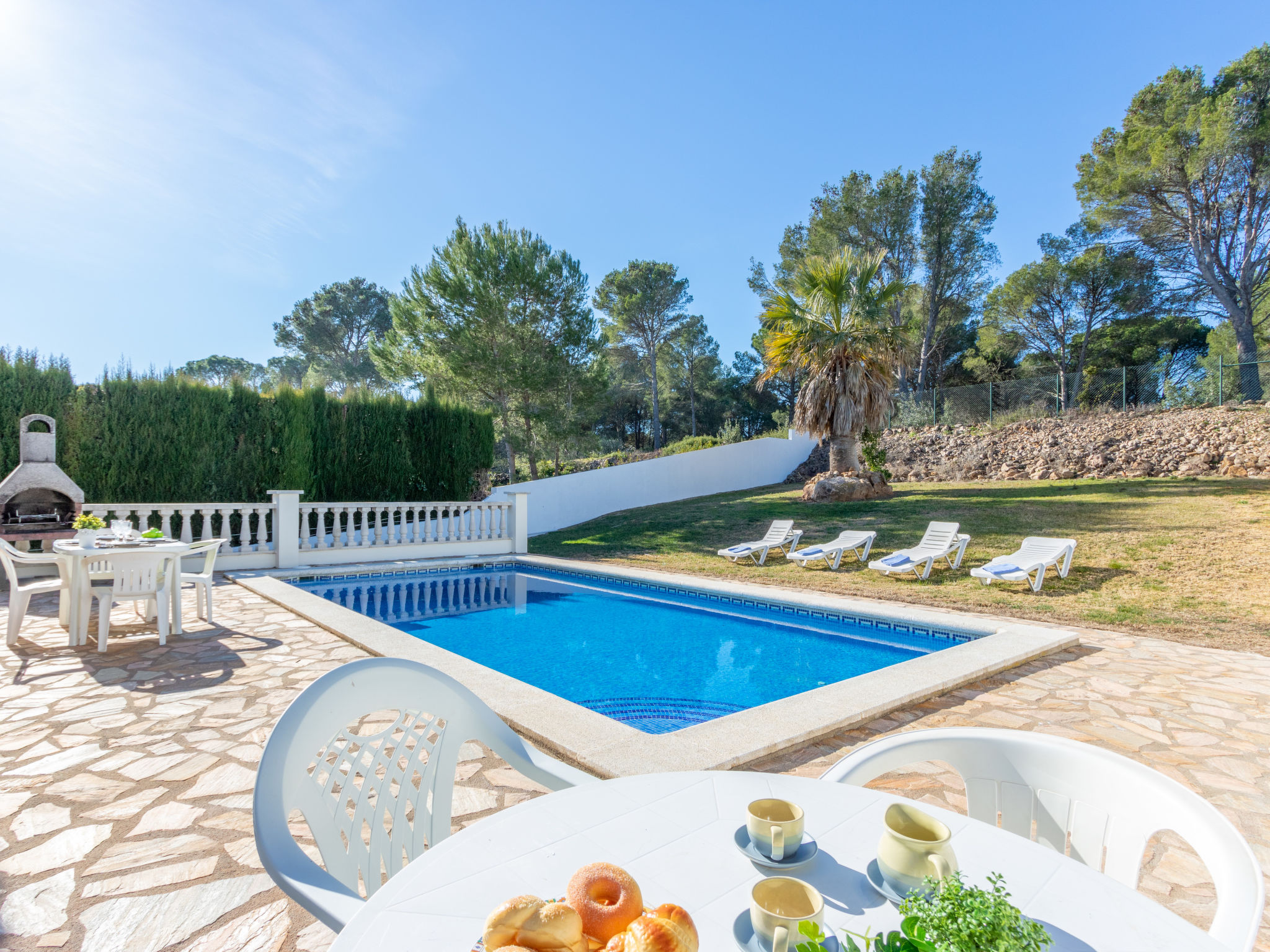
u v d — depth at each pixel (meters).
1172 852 2.78
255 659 5.39
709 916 1.08
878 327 15.53
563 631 7.80
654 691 5.61
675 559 12.65
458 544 13.41
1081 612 7.61
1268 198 20.47
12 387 10.95
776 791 1.58
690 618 8.54
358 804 1.72
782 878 1.07
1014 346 28.58
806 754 3.72
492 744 2.08
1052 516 12.26
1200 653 5.99
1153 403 19.86
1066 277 25.94
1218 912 1.25
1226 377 17.67
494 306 19.92
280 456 13.83
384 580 11.41
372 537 12.47
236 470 13.31
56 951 2.02
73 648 5.73
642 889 1.16
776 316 15.91
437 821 1.93
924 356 28.56
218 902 2.29
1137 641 6.46
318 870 1.42
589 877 0.97
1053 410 20.64
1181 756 3.73
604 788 1.60
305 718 1.65
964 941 0.80
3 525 8.73
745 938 1.00
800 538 12.52
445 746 1.99
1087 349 27.19
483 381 20.50
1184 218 22.08
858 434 16.34
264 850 1.41
